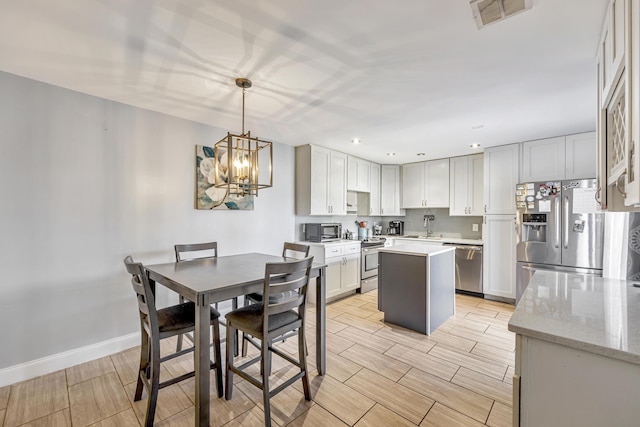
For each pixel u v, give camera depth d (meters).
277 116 2.94
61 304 2.31
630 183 0.87
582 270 3.26
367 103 2.57
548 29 1.54
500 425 1.70
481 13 1.43
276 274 1.90
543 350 1.00
